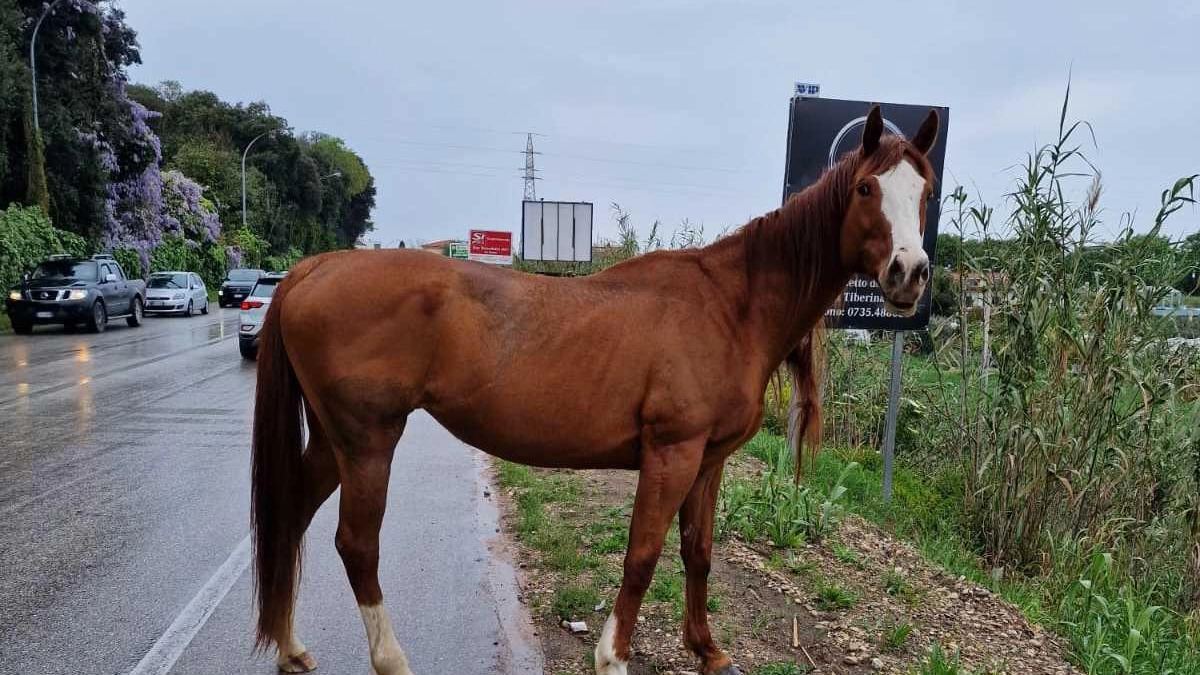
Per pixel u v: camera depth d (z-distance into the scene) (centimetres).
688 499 334
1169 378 565
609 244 1160
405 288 298
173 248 3291
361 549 308
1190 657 435
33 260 1953
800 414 364
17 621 379
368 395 298
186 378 1137
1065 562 531
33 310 1675
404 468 695
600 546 475
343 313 297
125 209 2695
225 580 432
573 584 427
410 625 384
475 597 416
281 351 315
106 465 665
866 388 844
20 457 688
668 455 299
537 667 343
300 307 302
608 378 296
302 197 6097
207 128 5503
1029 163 540
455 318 296
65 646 355
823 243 311
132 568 446
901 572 471
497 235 2745
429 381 302
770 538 506
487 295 301
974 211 575
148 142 2677
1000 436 573
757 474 637
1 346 1497
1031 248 550
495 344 297
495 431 304
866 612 407
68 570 441
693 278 314
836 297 326
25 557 460
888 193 285
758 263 317
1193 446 572
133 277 2672
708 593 419
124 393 1011
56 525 515
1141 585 545
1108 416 552
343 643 369
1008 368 561
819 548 496
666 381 295
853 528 545
